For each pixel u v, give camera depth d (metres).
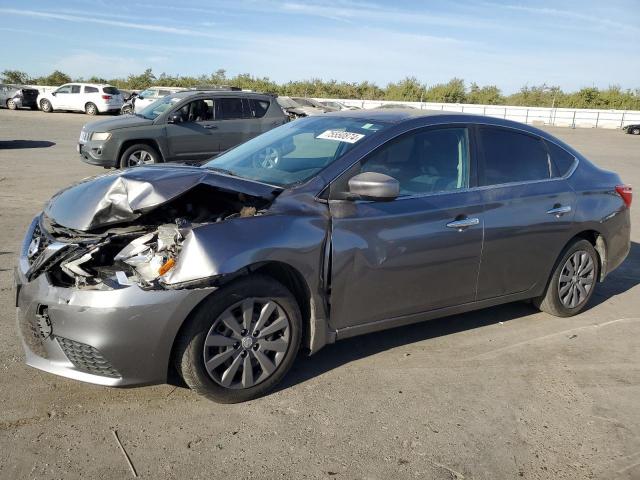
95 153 11.21
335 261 3.49
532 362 4.13
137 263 3.14
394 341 4.36
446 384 3.75
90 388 3.46
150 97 28.56
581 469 2.95
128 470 2.77
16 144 16.58
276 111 12.69
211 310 3.14
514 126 4.55
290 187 3.55
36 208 8.25
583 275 4.97
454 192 4.03
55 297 3.04
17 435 2.98
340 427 3.21
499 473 2.89
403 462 2.93
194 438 3.04
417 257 3.80
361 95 59.59
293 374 3.78
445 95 59.75
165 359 3.08
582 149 23.27
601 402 3.62
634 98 56.31
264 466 2.85
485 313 5.03
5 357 3.77
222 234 3.13
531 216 4.38
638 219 9.42
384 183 3.37
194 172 3.58
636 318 5.08
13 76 58.06
